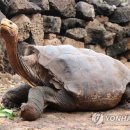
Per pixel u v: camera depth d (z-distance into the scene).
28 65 6.89
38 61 6.87
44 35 13.26
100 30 14.56
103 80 6.93
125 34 15.43
